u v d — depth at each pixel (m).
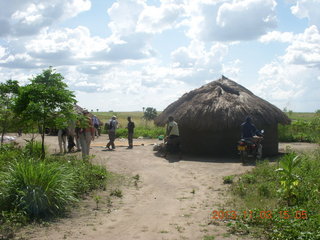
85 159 11.41
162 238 5.61
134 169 12.12
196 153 15.82
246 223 6.20
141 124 33.62
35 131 13.45
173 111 16.75
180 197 8.54
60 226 6.18
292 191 7.35
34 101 11.02
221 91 16.30
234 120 14.78
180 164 13.18
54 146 18.47
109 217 6.84
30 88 10.94
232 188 9.04
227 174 11.15
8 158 10.57
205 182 10.12
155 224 6.39
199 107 15.50
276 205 7.24
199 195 8.70
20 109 11.27
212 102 15.58
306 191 7.68
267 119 15.30
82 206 7.52
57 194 7.03
